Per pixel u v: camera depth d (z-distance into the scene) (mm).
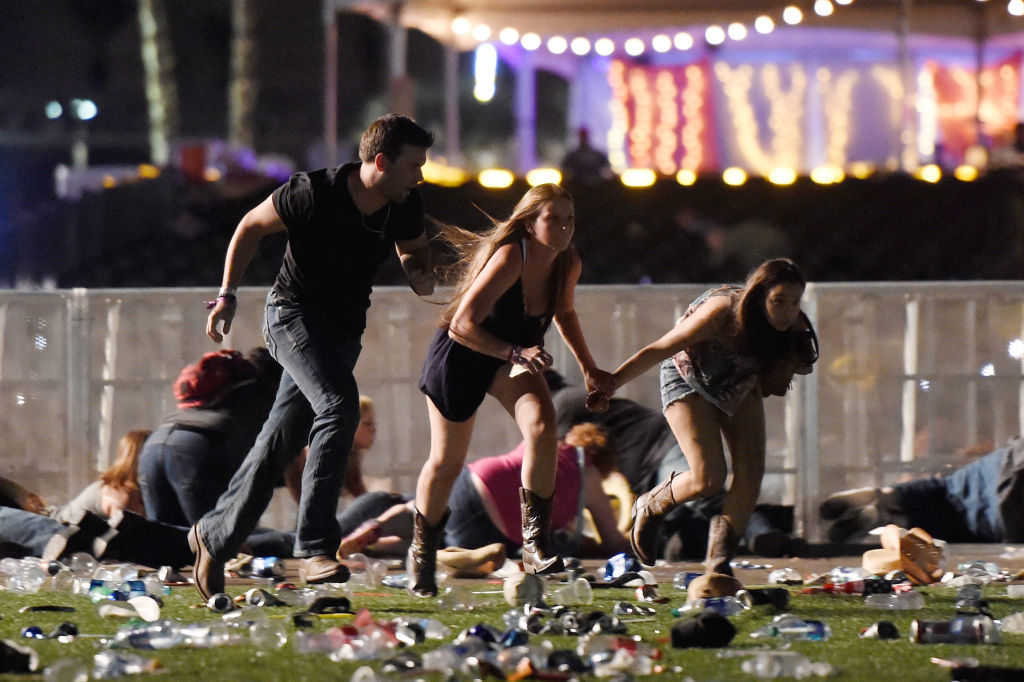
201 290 28047
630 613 18859
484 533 25078
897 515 27516
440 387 19219
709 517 26062
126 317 27969
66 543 23438
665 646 16438
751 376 20312
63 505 27875
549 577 22297
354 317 20016
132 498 25922
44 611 19031
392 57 70625
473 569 23516
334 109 72500
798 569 24906
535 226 18688
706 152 86938
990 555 26031
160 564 23828
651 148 87375
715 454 20562
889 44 83312
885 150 86125
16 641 16703
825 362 28219
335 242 19562
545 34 75250
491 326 18922
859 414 28250
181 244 57812
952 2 72625
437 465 19781
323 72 149875
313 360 19469
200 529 19625
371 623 16469
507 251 18625
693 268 57000
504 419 28312
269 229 19750
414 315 28312
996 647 16359
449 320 19219
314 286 19672
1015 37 77688
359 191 19547
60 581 21562
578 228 57969
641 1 69438
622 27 73250
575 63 87938
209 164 73438
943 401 28297
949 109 85000
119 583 21047
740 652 16031
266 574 23594
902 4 72562
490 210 58750
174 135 132500
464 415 19359
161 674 14742
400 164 19297
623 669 14602
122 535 23625
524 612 18047
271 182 60938
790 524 27984
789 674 14578
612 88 87250
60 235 63094
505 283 18609
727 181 59125
